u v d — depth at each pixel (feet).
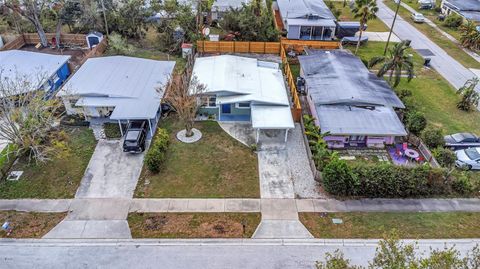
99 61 115.24
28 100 86.07
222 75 108.06
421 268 42.98
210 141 93.86
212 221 71.67
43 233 68.49
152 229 69.72
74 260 63.77
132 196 77.05
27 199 75.72
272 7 184.85
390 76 116.67
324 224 71.56
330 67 115.44
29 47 143.54
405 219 72.95
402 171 77.10
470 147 92.02
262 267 63.16
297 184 81.25
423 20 182.91
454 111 109.29
